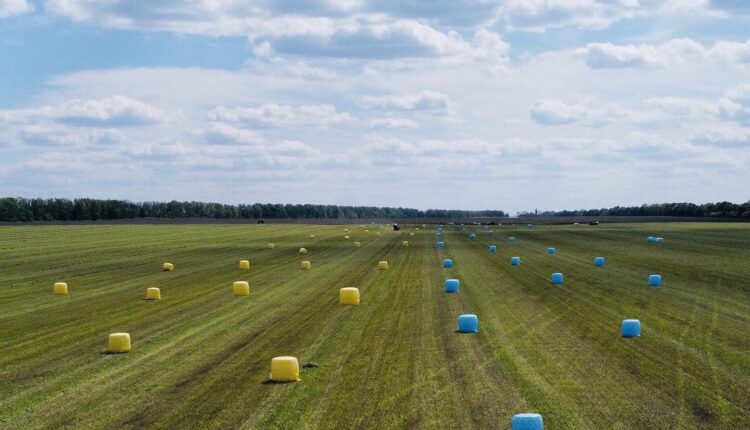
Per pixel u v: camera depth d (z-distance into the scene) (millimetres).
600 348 19062
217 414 13852
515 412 13555
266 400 14656
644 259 47500
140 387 15992
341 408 13984
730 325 22406
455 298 29438
